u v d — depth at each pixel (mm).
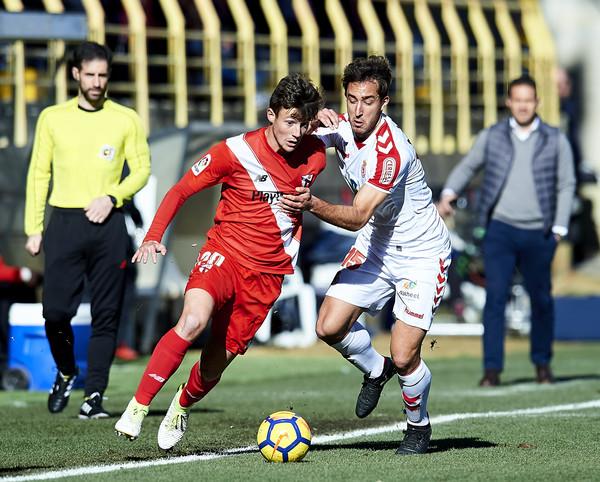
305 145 20000
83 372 34750
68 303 26797
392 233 20594
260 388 36594
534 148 34719
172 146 46281
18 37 39625
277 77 66188
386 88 19422
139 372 41656
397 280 20797
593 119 85375
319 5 69938
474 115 73250
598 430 24250
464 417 27109
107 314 27188
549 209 34938
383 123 19703
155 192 46500
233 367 44688
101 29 58531
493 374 35750
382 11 72000
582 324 58062
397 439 23359
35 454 21000
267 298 20234
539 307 36000
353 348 21281
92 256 26906
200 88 64375
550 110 73188
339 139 20047
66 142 26781
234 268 19938
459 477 17922
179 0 65625
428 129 70750
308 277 56594
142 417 19547
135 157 27297
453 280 58125
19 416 27953
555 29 86312
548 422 25766
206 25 63781
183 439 23203
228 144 19859
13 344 35719
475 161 35438
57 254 26688
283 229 20062
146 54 61625
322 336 21062
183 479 17734
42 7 58469
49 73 55625
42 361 35469
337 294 21031
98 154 26859
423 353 51406
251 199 19906
